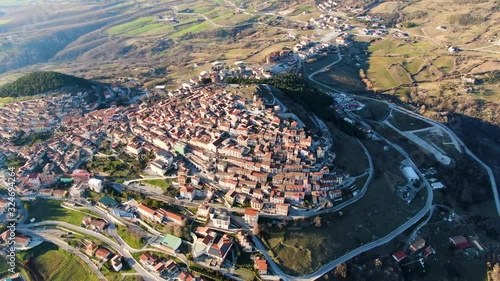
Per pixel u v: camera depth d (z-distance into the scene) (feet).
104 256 602.44
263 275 554.87
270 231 605.73
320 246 597.52
